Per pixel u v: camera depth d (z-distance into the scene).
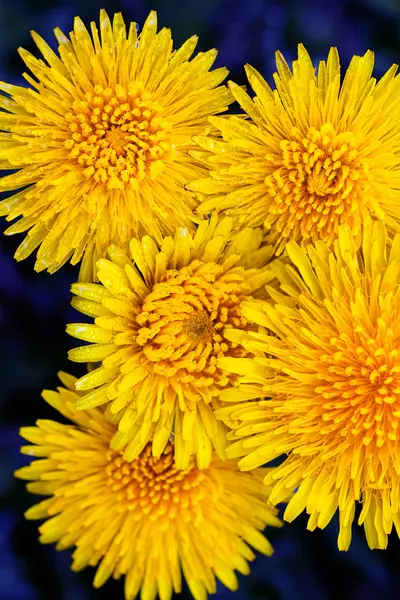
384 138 0.26
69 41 0.26
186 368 0.26
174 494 0.27
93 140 0.25
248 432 0.26
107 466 0.27
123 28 0.26
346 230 0.25
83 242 0.26
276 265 0.26
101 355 0.26
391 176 0.26
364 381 0.25
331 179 0.25
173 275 0.25
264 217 0.26
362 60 0.26
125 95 0.25
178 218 0.26
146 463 0.27
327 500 0.26
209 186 0.26
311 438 0.26
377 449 0.26
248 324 0.26
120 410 0.26
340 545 0.26
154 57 0.26
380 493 0.26
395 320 0.25
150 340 0.26
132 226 0.26
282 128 0.26
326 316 0.26
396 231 0.26
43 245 0.26
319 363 0.25
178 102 0.26
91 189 0.26
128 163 0.25
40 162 0.26
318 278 0.25
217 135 0.26
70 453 0.27
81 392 0.27
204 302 0.26
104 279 0.25
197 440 0.26
